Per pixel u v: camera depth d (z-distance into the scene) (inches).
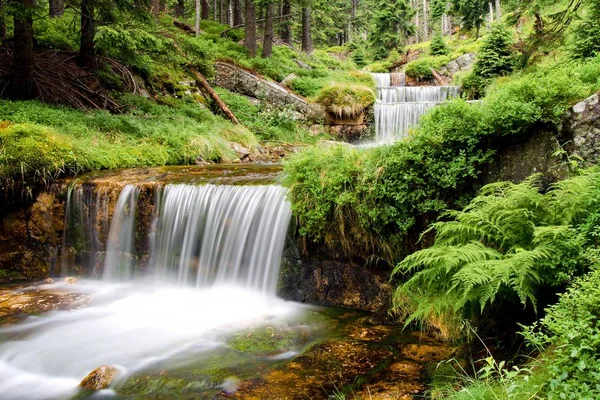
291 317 216.4
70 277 299.3
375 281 220.5
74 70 481.1
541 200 160.2
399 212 208.5
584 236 138.7
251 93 669.9
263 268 252.8
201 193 280.2
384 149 220.4
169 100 546.6
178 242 282.8
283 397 143.0
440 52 1251.2
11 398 157.9
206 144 448.5
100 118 415.5
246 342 188.4
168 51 559.8
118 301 250.7
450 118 206.8
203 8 1097.4
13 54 422.6
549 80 197.8
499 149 198.4
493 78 683.4
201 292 265.4
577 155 177.3
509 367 138.9
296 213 234.4
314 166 236.2
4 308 238.8
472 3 1330.0
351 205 219.8
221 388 151.9
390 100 792.9
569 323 105.9
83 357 183.5
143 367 172.1
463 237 169.9
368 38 1599.4
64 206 310.3
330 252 233.5
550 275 140.2
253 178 298.2
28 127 326.6
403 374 152.4
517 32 769.6
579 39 385.1
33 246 311.0
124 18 459.8
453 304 151.6
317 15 1270.9
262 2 799.1
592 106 178.9
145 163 383.2
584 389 91.0
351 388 146.3
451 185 197.0
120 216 297.0
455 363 154.1
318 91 706.2
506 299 156.6
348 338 186.2
